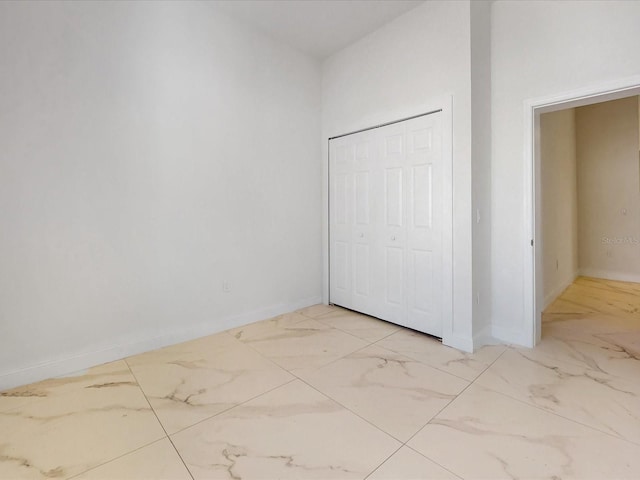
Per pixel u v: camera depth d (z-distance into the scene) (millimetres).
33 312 2258
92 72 2434
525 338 2773
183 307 2949
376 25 3252
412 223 3090
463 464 1483
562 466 1464
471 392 2070
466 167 2650
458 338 2740
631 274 4969
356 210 3641
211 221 3102
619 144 5000
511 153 2799
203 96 3006
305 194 3875
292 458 1542
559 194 4379
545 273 3869
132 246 2660
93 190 2467
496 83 2854
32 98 2213
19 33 2156
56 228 2330
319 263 4074
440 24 2781
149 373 2369
